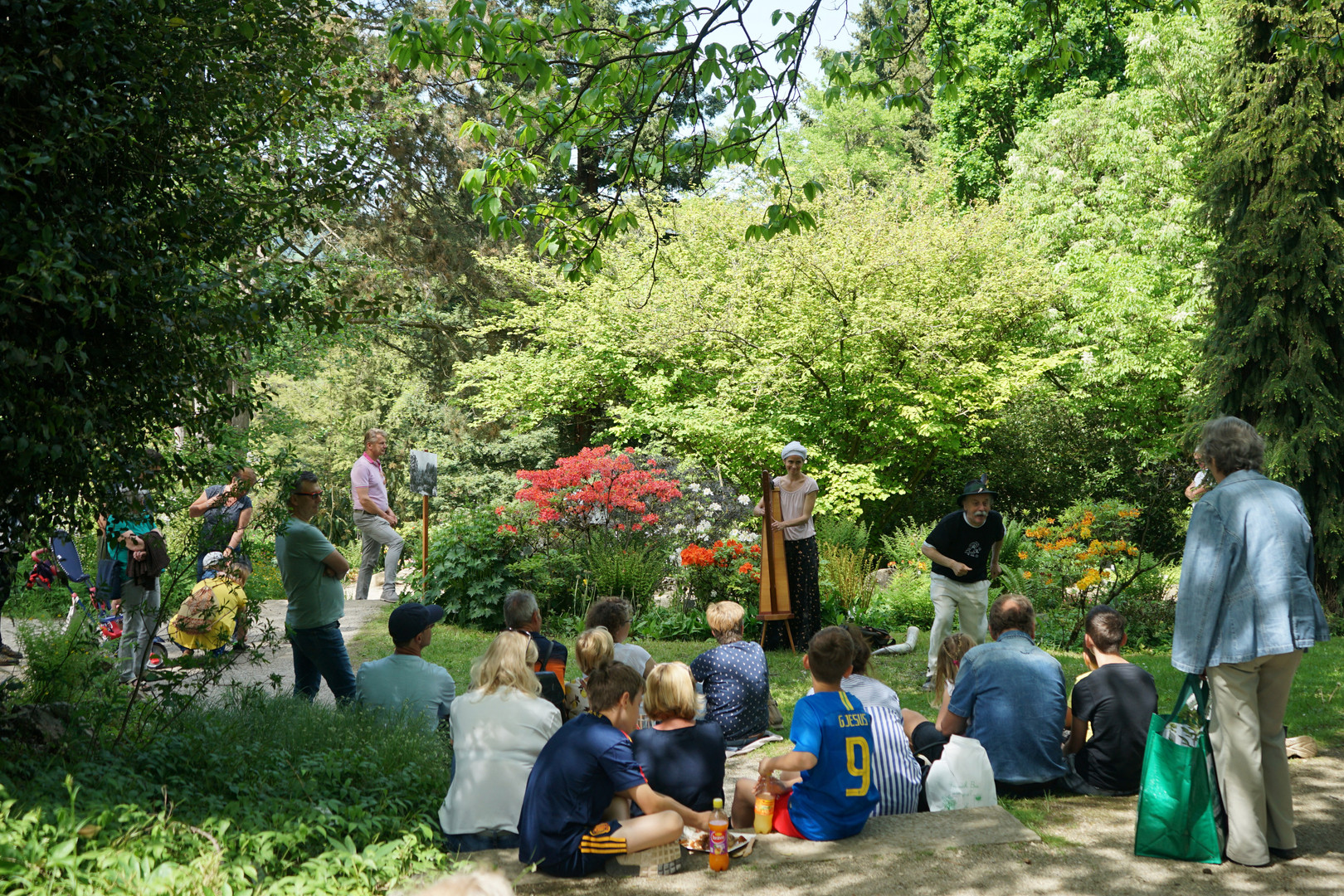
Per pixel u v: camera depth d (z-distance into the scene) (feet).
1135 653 29.91
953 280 58.44
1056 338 63.72
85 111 12.04
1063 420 66.49
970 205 88.48
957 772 14.35
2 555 13.78
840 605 36.78
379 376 84.99
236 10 14.39
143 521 14.96
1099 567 33.76
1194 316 56.39
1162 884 11.46
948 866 12.02
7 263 11.67
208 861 9.46
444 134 61.82
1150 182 61.87
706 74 19.27
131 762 13.33
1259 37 39.75
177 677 15.69
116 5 12.64
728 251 63.41
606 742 12.04
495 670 13.69
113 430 13.29
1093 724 15.40
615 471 36.01
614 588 33.81
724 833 12.06
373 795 13.75
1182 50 58.80
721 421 54.70
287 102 15.55
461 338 74.28
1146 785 12.34
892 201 66.08
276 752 14.52
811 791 13.10
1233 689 12.05
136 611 16.70
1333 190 38.63
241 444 15.89
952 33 87.04
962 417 59.31
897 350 56.90
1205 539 12.06
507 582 32.99
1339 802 14.42
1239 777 12.03
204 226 14.56
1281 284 38.42
